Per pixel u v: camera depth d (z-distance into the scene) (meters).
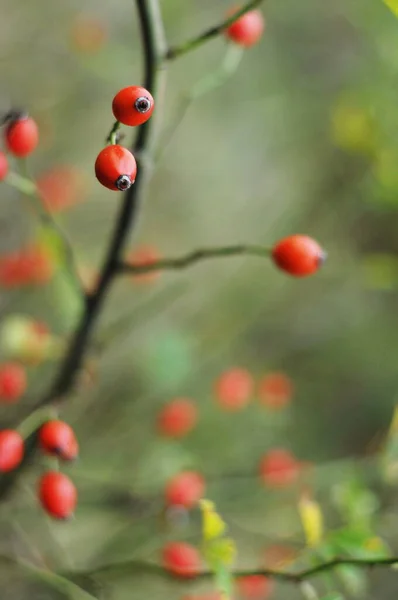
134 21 1.33
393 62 1.06
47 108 1.23
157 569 0.79
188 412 0.96
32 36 1.25
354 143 1.07
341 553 0.77
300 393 1.39
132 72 1.28
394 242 1.41
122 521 0.96
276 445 1.28
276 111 1.44
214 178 1.44
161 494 0.92
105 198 1.32
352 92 1.19
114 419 1.12
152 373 1.03
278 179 1.47
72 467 0.95
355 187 1.31
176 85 1.38
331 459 1.32
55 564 0.93
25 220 1.17
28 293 1.06
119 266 0.79
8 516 0.90
